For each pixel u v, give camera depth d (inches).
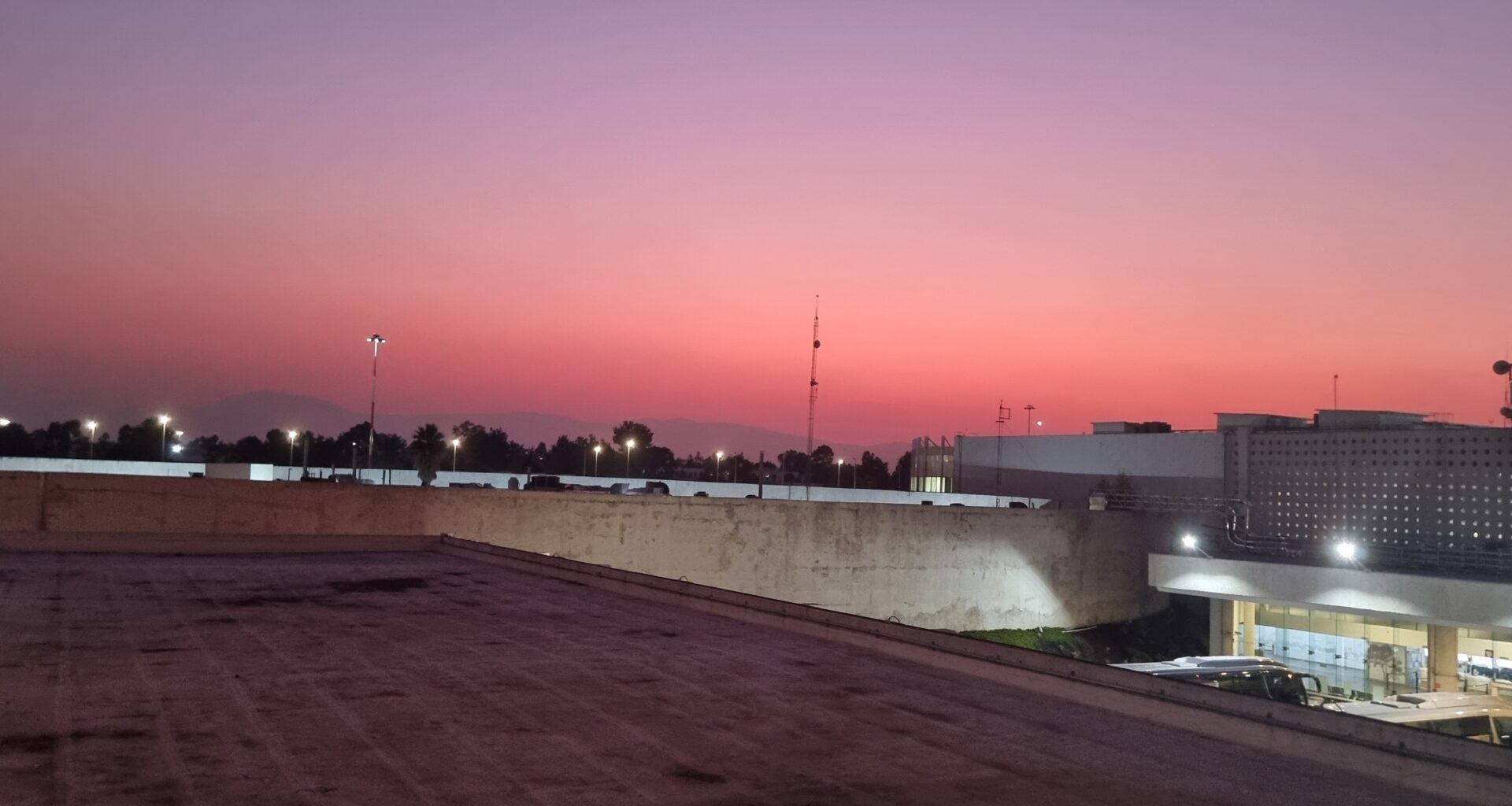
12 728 355.3
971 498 2743.6
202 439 5236.2
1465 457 1823.3
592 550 1512.1
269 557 1048.2
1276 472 2166.6
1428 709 1018.1
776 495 2994.6
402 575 900.6
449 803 296.7
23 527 1024.9
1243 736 401.4
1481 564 1685.5
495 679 467.5
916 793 324.5
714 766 344.5
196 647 517.7
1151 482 2468.0
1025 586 2071.9
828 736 388.8
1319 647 1712.6
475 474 3129.9
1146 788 339.9
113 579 790.5
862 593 1841.8
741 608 696.4
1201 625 2305.6
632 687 461.4
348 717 388.5
